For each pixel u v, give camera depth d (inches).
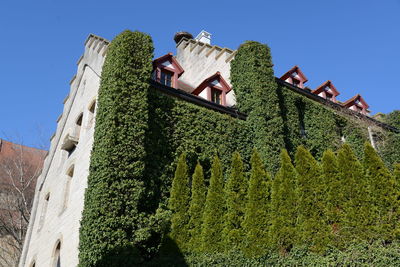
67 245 633.0
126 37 688.4
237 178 572.7
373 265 439.8
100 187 540.4
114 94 619.5
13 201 1322.6
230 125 731.4
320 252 474.6
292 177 546.6
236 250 506.9
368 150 544.1
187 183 598.9
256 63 823.1
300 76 981.8
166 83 786.2
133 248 512.1
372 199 501.4
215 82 845.8
